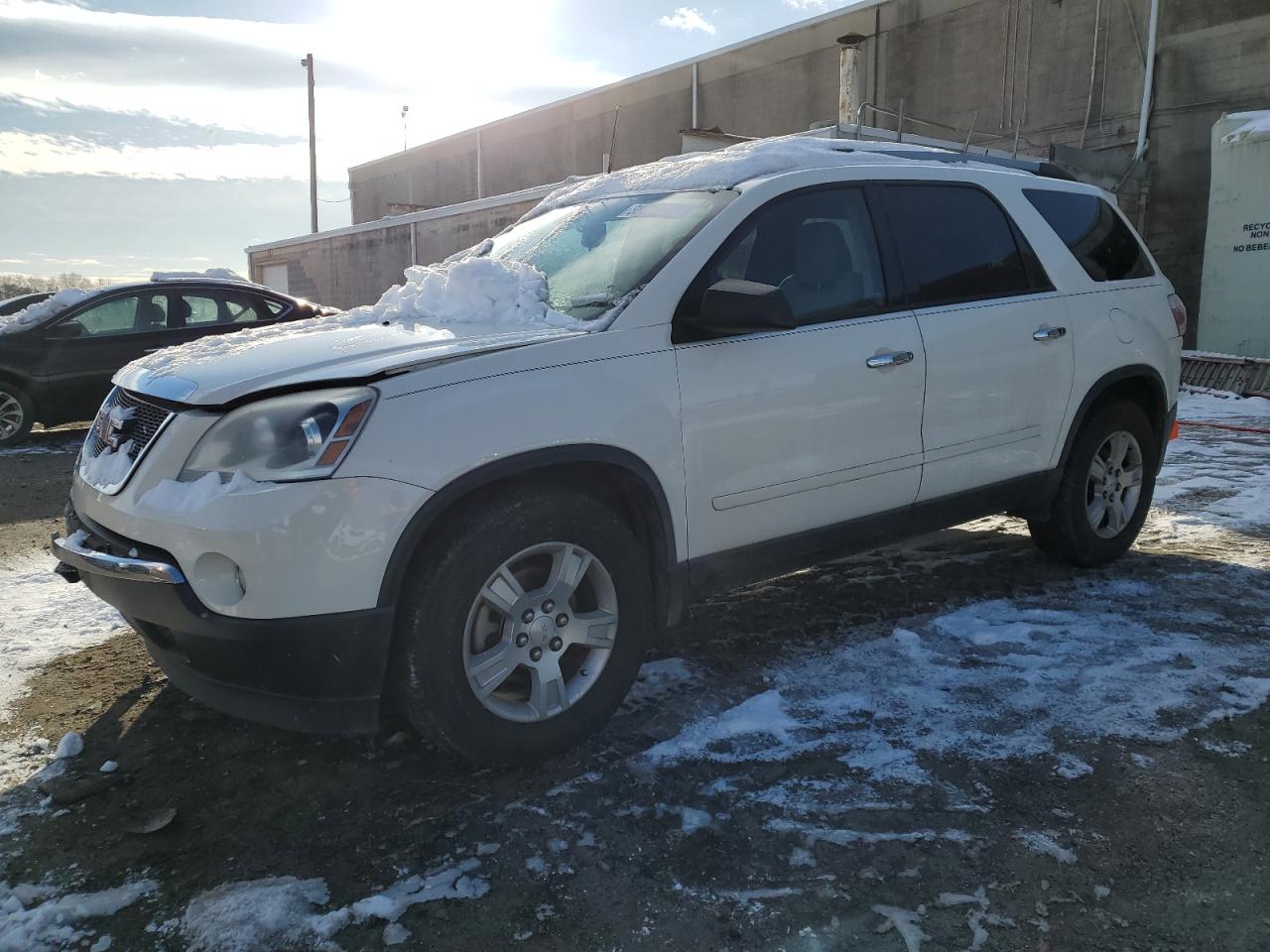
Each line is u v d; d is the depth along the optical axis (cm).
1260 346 1316
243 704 260
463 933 211
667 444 297
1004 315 390
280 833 253
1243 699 313
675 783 271
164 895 227
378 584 248
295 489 241
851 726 302
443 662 260
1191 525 541
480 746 270
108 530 272
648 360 295
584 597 296
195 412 262
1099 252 447
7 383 923
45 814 264
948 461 374
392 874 233
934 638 374
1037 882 223
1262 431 896
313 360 271
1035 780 267
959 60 1942
